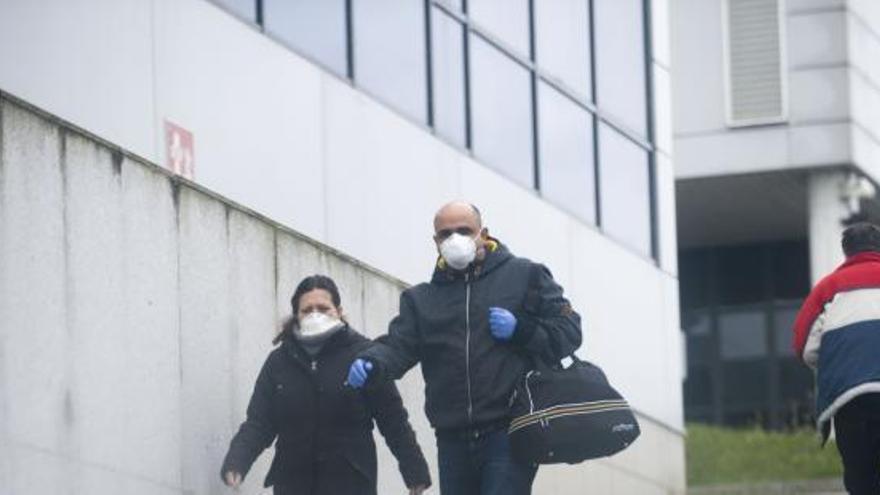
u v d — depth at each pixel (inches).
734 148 2677.2
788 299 2886.3
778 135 2667.3
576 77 1642.5
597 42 1684.3
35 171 816.9
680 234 2878.9
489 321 815.7
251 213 983.6
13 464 790.5
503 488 815.1
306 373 865.5
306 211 1248.2
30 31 1005.8
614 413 816.9
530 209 1544.0
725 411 2876.5
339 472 861.8
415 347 830.5
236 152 1178.0
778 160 2662.4
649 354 1707.7
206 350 933.2
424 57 1413.6
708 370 2893.7
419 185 1390.3
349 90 1309.1
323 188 1270.9
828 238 2669.8
